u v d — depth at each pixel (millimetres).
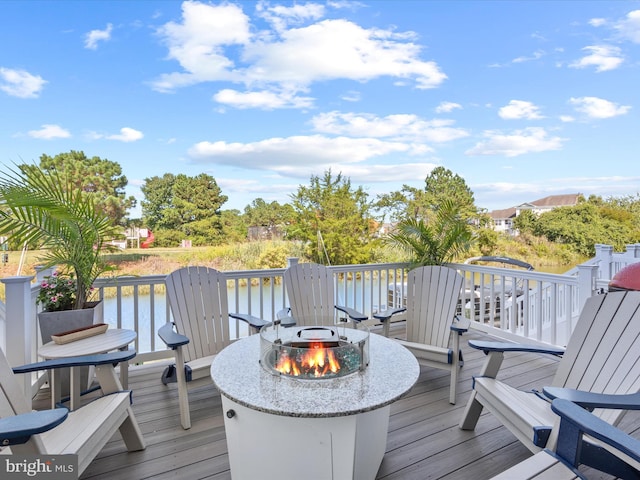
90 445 1774
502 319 4812
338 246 12336
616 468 1743
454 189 17797
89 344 2730
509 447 2424
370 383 2006
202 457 2324
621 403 1612
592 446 1732
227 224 13758
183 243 13320
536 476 1483
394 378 2074
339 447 1747
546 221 16000
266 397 1836
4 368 1891
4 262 6035
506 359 4082
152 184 13500
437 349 3195
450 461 2275
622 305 2207
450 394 3057
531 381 3494
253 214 13789
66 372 3062
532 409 2094
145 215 13391
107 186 12547
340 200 12625
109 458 2303
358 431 1826
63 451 1636
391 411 2904
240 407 1898
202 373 2797
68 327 3035
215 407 2982
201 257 11914
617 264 7824
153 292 3857
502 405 2162
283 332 2584
